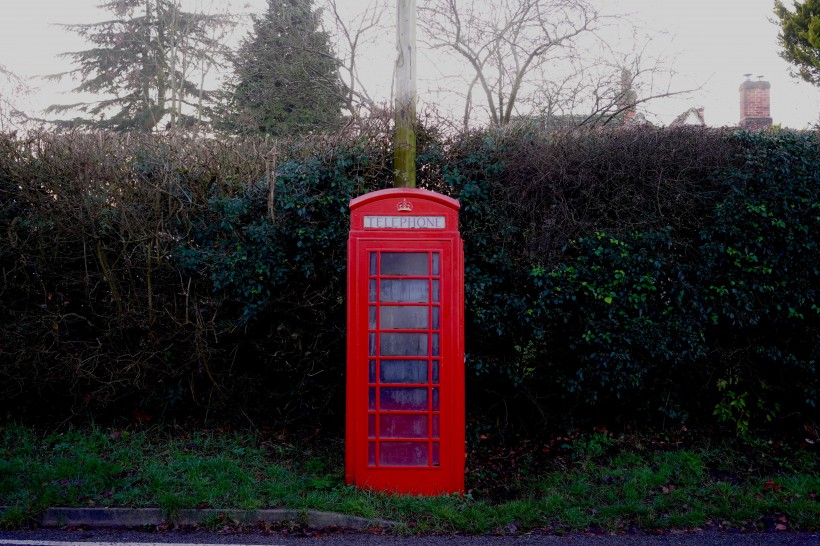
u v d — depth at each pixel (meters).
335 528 4.98
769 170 6.85
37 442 6.56
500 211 7.00
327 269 7.10
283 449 6.69
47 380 7.04
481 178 7.20
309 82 14.59
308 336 7.32
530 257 6.81
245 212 7.04
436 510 5.11
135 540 4.66
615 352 6.62
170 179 7.14
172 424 7.23
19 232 7.25
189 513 5.03
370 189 7.38
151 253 7.21
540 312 6.77
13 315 7.30
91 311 7.34
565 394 7.06
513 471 6.56
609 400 7.12
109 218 7.07
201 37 18.62
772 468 6.28
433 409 5.54
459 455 5.52
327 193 7.09
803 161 6.88
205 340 7.07
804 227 6.76
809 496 5.55
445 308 5.54
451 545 4.66
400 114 7.07
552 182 6.84
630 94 11.22
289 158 7.49
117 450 6.34
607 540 4.79
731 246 6.76
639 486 5.75
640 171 6.81
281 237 6.99
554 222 6.77
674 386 6.99
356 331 5.56
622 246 6.66
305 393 7.36
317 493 5.36
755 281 6.73
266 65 15.77
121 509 5.02
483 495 5.99
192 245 7.30
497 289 7.02
